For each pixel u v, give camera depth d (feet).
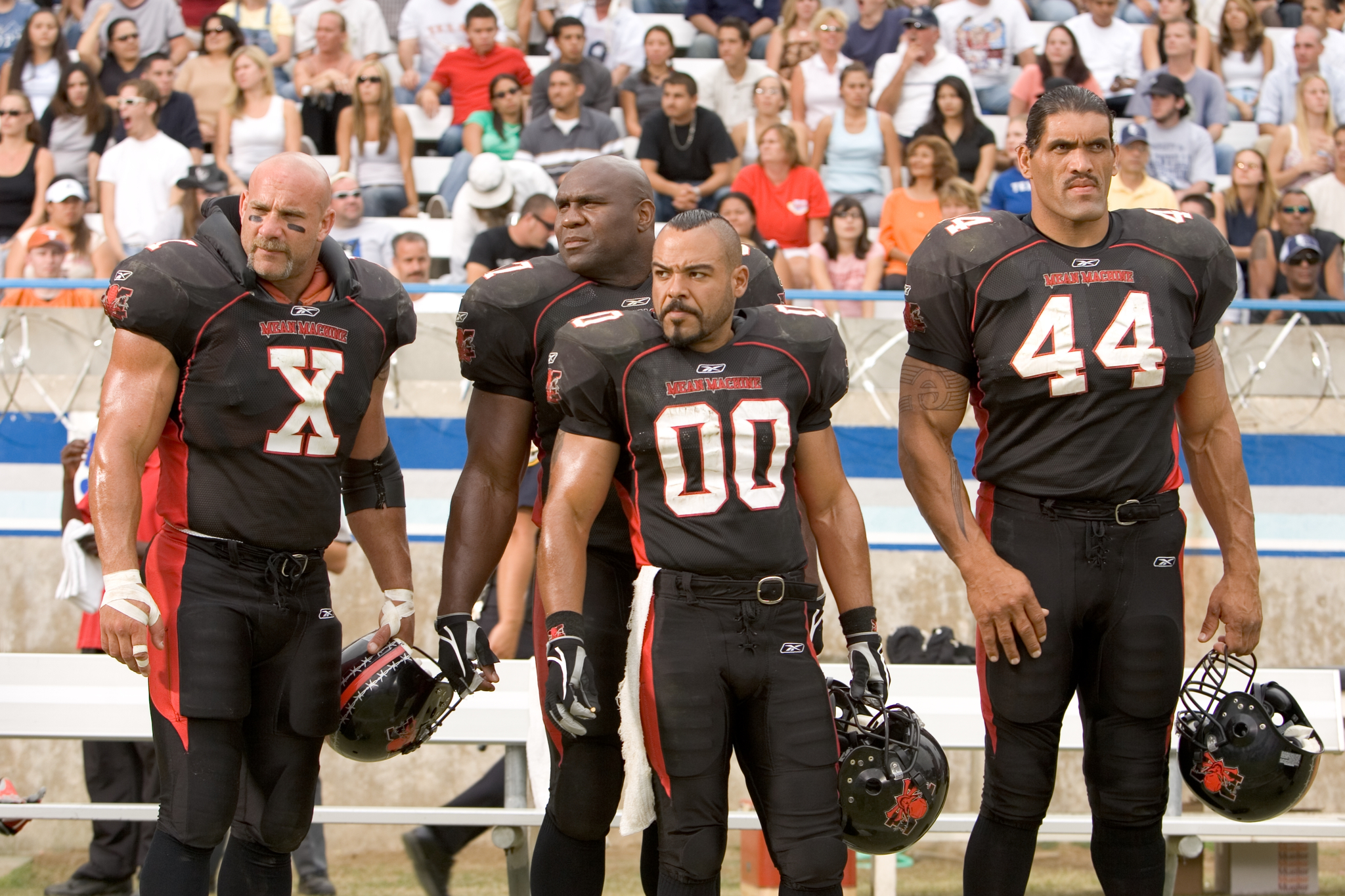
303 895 54.65
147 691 48.24
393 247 86.38
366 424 38.42
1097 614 35.91
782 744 32.45
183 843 33.78
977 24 101.45
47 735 47.93
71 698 48.11
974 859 37.47
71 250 82.28
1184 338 35.65
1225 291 36.42
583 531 33.35
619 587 36.27
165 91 93.50
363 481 39.27
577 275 37.35
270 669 35.86
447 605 36.86
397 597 39.45
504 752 49.39
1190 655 71.82
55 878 59.21
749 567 32.58
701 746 32.09
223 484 34.73
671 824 32.42
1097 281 35.32
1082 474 35.42
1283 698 38.86
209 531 34.76
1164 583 35.94
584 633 35.70
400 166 93.66
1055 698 36.04
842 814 35.04
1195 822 44.80
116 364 34.04
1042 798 36.63
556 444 34.04
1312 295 85.10
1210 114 99.81
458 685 36.42
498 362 37.29
